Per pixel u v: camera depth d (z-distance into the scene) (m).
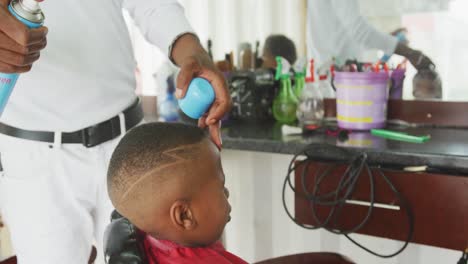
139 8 1.14
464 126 1.53
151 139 0.69
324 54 1.71
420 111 1.58
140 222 0.71
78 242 1.12
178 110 1.85
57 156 1.06
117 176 0.70
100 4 1.08
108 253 0.70
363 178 1.22
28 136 1.05
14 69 0.75
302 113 1.69
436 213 1.14
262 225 1.93
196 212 0.70
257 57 1.85
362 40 1.64
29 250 1.10
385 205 1.19
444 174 1.12
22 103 1.04
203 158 0.70
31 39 0.72
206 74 0.84
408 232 1.18
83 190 1.10
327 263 1.16
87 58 1.07
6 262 1.27
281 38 1.78
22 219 1.08
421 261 1.63
